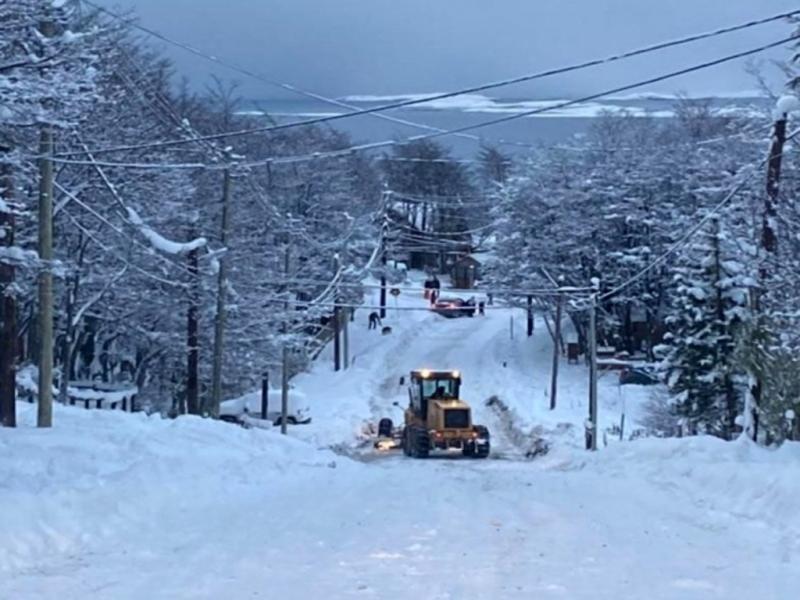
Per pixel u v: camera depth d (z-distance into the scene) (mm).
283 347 45906
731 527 12984
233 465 19625
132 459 19172
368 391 67125
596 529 12859
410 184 112125
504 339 85125
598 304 47875
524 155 85375
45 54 17781
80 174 33594
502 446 49281
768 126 37094
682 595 9109
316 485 17875
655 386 59406
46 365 23281
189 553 11102
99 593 9164
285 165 70688
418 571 10172
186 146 37844
